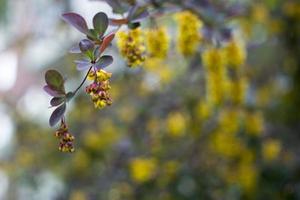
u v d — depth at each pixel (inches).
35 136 180.5
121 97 150.3
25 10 216.4
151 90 144.3
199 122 124.9
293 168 119.0
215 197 120.9
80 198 141.5
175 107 131.4
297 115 133.6
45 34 197.2
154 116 137.2
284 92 137.4
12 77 226.2
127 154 131.0
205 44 86.0
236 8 95.0
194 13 76.3
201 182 121.4
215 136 118.9
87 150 145.6
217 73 85.0
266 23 131.6
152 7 71.9
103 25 57.1
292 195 117.4
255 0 126.2
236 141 114.6
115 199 133.4
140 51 65.2
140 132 139.7
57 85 53.2
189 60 122.7
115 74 144.4
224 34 82.5
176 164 123.0
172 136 129.6
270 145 117.9
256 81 138.0
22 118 192.2
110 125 147.6
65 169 154.5
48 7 194.1
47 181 172.6
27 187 174.7
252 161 116.9
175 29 107.7
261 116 123.3
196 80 128.7
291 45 134.3
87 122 153.5
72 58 152.8
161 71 137.7
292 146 126.6
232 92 95.2
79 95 148.9
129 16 64.8
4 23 219.5
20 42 221.5
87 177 147.2
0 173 186.4
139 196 126.5
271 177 117.6
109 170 134.9
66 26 174.4
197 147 124.7
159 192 123.8
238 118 111.7
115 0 65.7
